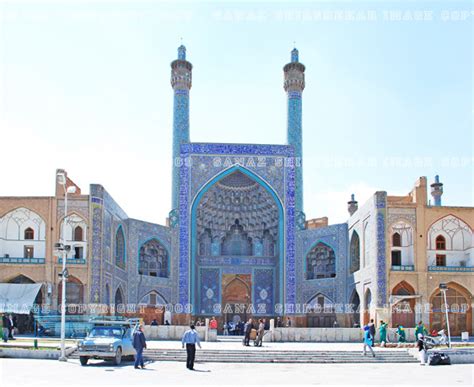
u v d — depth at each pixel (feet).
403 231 79.97
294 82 97.55
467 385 34.01
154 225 89.25
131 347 45.50
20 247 73.05
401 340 61.11
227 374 38.78
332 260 90.43
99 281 71.36
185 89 95.71
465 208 76.02
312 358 49.75
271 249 96.53
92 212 71.97
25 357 47.29
